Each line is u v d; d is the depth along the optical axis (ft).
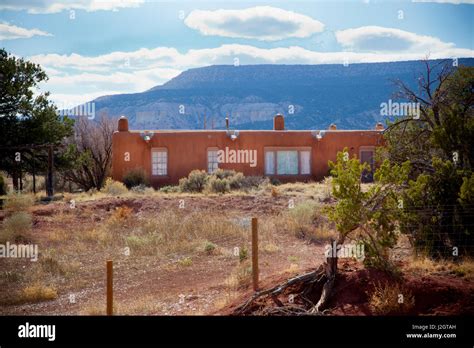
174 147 113.80
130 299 43.50
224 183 96.22
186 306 39.32
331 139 115.14
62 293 46.78
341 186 35.86
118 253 59.93
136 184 109.40
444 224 44.73
